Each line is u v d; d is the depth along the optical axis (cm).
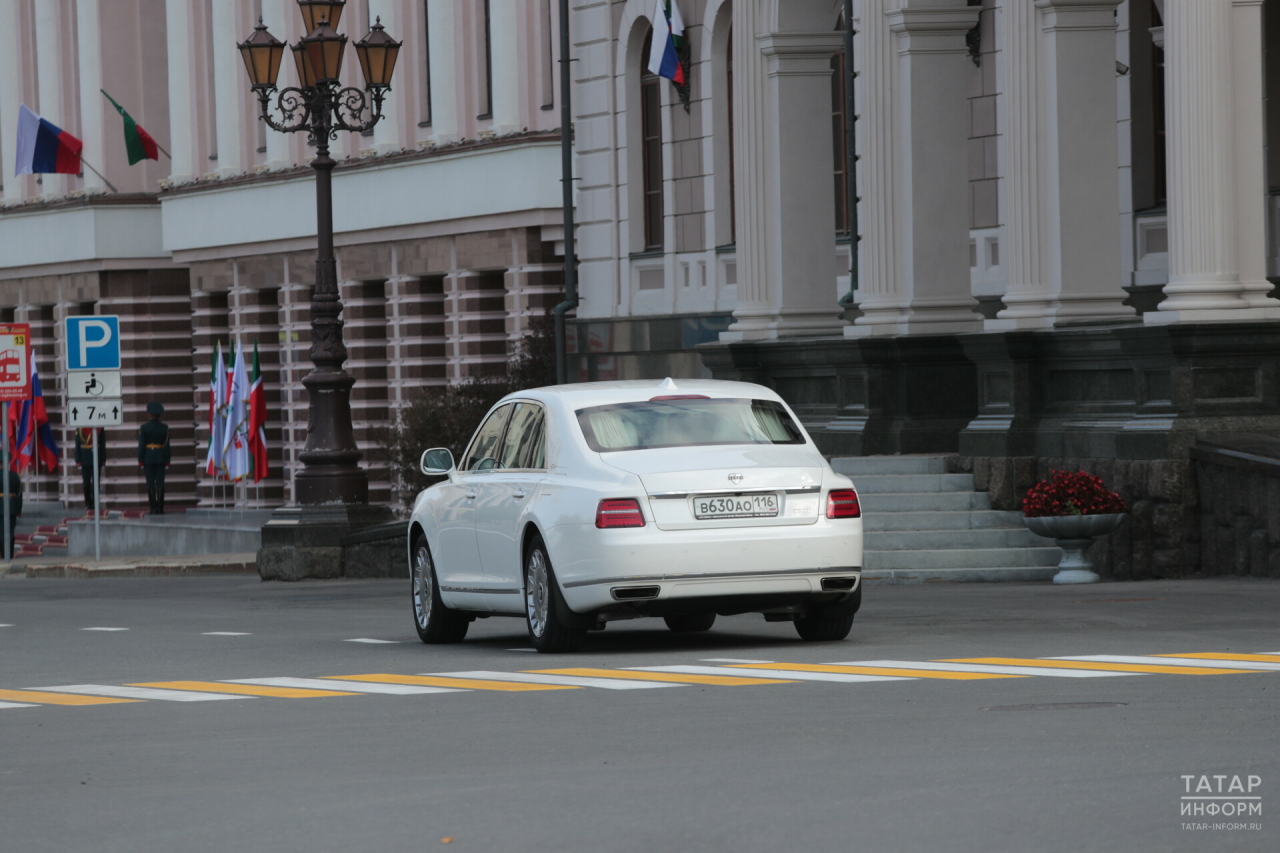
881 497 6419
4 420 11019
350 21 12600
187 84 14412
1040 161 6456
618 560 3769
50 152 13975
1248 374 5788
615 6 10062
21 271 15862
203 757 2706
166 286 14875
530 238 10675
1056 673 3303
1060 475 5803
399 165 11631
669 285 9725
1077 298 6381
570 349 10238
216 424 13250
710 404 4025
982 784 2286
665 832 2095
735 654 3812
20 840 2184
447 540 4328
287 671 3800
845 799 2230
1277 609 4497
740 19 7931
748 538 3809
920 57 6925
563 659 3831
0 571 9431
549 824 2158
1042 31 6438
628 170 10012
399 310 11894
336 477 7475
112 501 14875
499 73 11150
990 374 6500
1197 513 5725
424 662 3891
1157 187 7338
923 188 6925
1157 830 2022
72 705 3359
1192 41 5759
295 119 13000
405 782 2447
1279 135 7275
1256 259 5822
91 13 15225
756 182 7888
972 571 6050
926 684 3203
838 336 7750
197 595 6869
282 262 13112
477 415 9731
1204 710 2802
